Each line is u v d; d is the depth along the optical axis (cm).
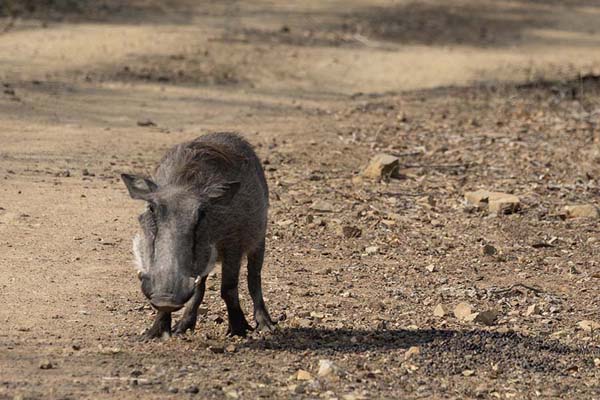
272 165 5059
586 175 5009
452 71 8619
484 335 2889
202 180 2605
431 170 5091
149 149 5238
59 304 2980
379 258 3709
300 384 2428
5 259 3356
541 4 13025
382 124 6206
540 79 8006
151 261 2405
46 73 7175
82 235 3697
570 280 3547
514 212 4356
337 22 10844
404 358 2680
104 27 9281
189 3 11388
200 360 2577
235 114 6391
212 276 3375
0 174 4450
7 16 9481
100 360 2533
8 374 2391
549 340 2902
